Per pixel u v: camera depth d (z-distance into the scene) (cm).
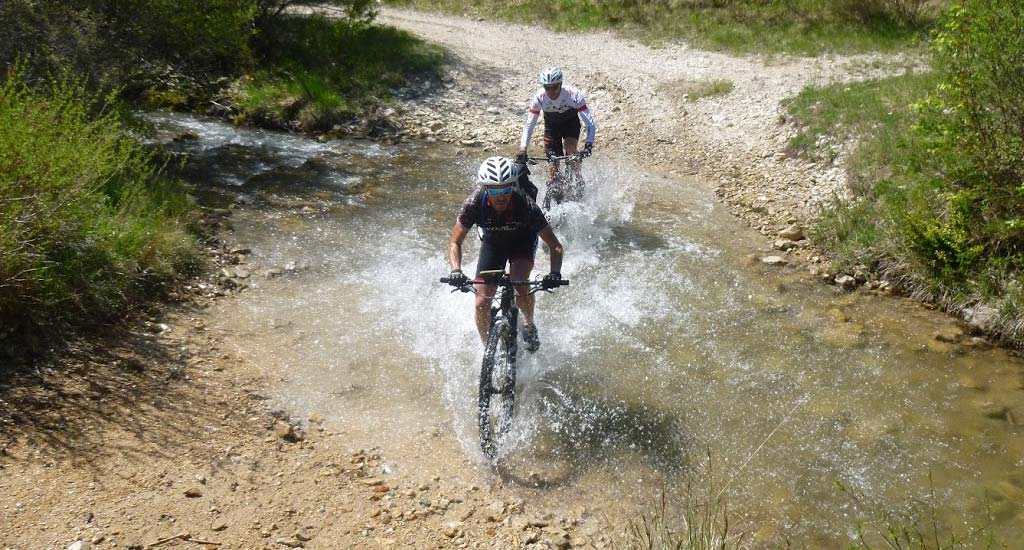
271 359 572
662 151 1175
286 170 1025
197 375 536
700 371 594
